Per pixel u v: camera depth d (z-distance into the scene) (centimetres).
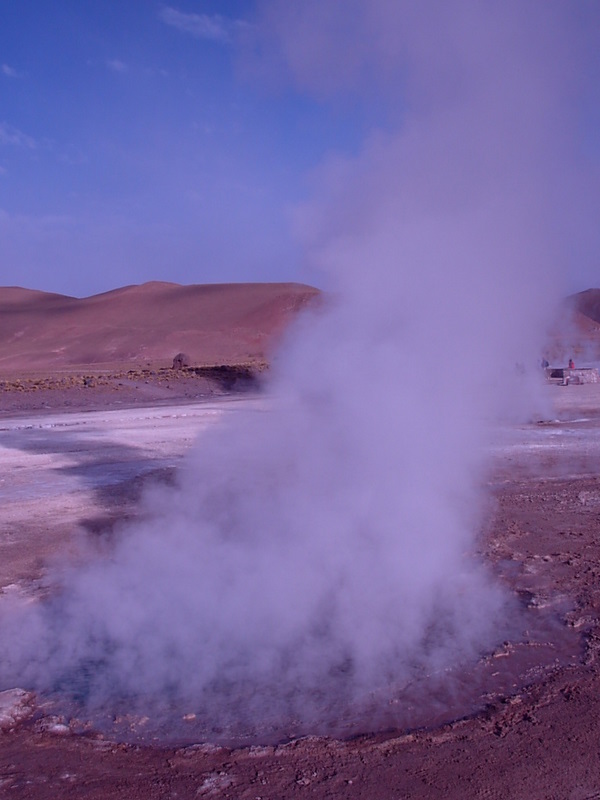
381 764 392
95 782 382
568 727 424
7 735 436
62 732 437
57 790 375
